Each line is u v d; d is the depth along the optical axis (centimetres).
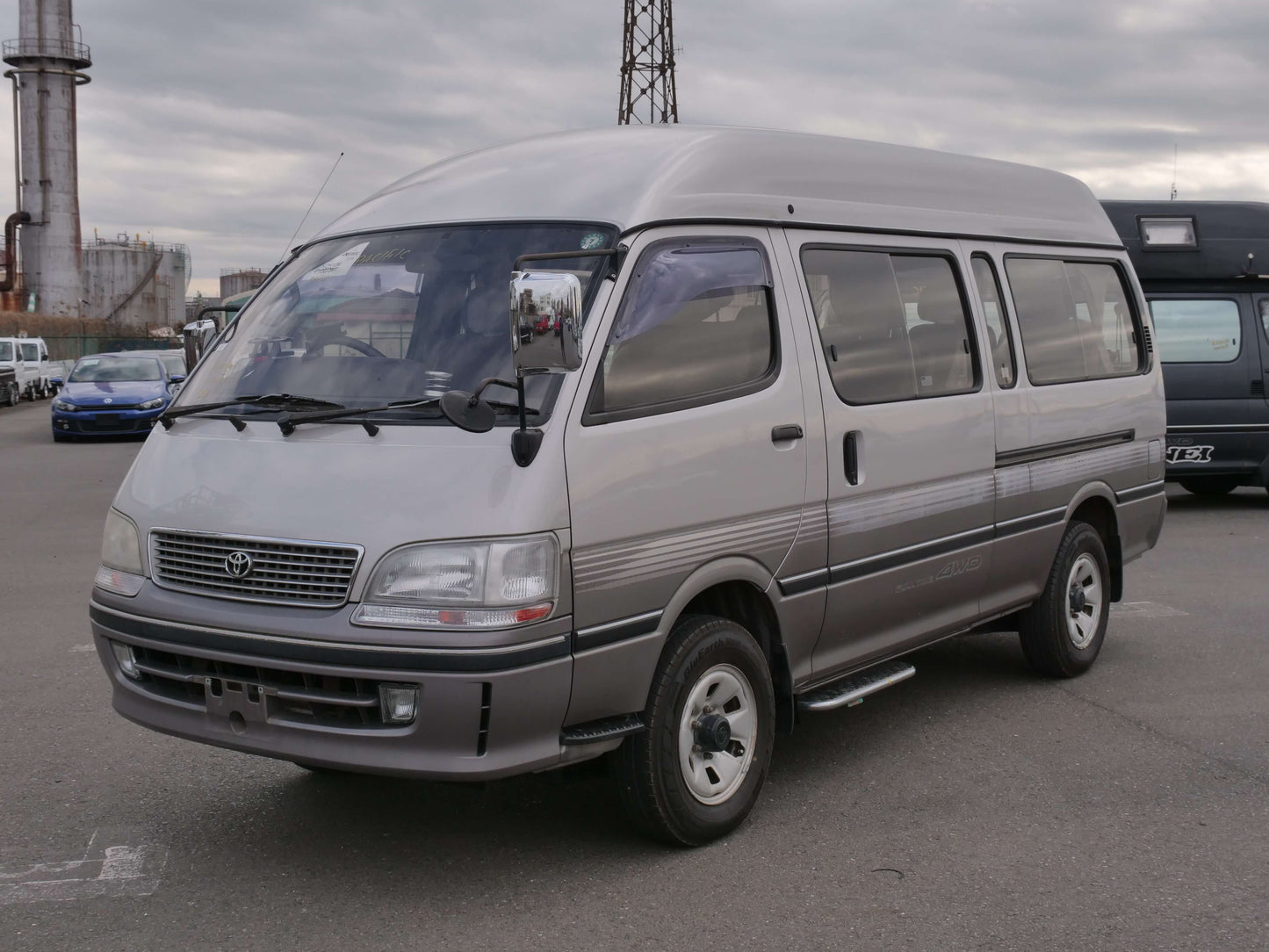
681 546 442
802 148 532
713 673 456
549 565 396
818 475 500
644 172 468
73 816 491
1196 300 1266
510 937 389
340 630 391
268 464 425
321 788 522
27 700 641
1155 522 762
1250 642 775
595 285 432
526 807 499
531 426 405
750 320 482
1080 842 464
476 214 482
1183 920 399
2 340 3744
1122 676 699
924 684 689
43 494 1513
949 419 575
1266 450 1271
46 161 6450
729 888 424
